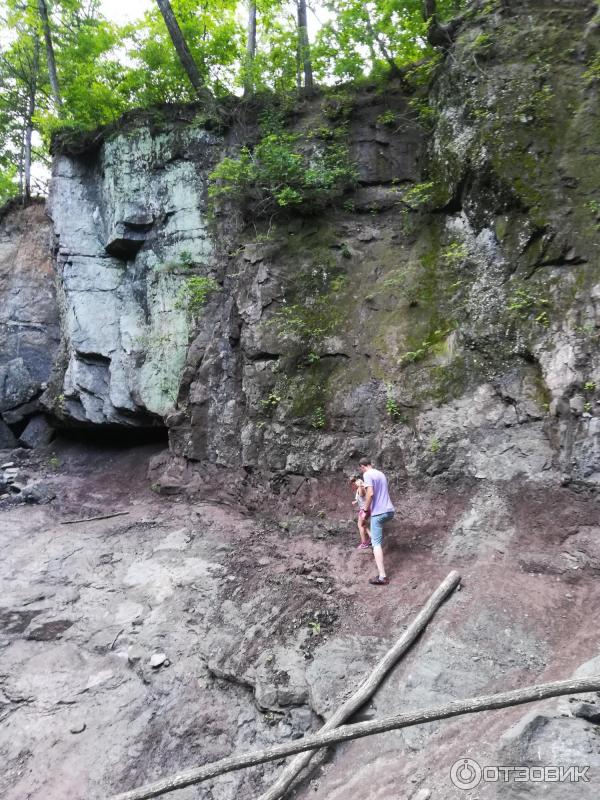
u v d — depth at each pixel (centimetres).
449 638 522
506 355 755
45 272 1605
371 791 391
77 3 1480
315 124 1101
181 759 492
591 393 665
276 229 1045
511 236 791
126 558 824
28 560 844
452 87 896
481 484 708
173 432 1070
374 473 673
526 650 495
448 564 646
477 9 907
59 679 604
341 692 503
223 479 968
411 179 1035
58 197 1292
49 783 485
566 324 711
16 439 1512
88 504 1081
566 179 764
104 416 1239
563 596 550
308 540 783
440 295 867
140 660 611
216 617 656
